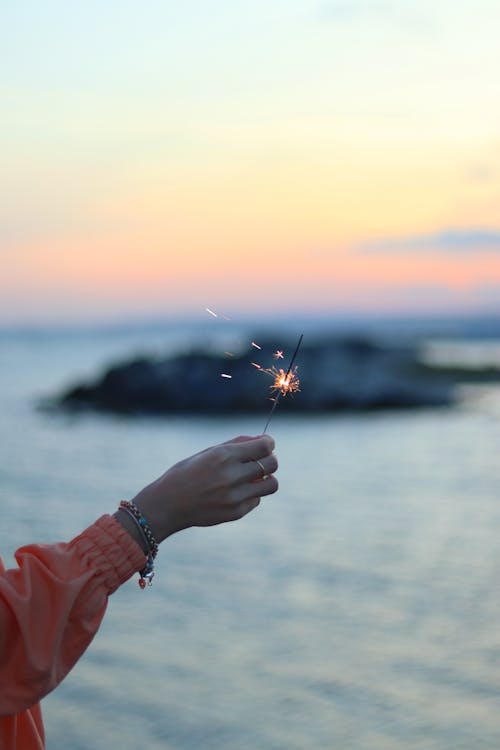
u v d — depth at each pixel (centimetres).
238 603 880
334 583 967
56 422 3534
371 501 1602
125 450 2642
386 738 554
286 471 2114
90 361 9750
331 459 2370
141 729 571
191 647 738
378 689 644
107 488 1800
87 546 123
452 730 568
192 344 4122
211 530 1274
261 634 777
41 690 117
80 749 539
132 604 871
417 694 634
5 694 115
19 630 114
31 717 143
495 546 1169
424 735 561
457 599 896
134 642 752
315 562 1072
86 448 2692
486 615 835
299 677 666
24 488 1781
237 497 125
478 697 621
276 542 1195
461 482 1877
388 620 822
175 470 127
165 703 612
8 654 116
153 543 124
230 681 660
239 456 126
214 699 621
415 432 3112
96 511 1479
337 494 1695
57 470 2128
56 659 118
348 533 1268
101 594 122
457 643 747
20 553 124
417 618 827
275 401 132
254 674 676
